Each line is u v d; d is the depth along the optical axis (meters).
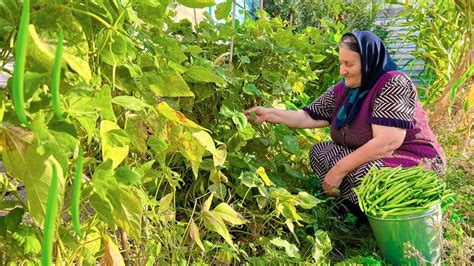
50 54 0.62
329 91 2.70
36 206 0.66
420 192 1.87
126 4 0.90
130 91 1.11
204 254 1.73
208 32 2.24
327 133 3.48
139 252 1.38
